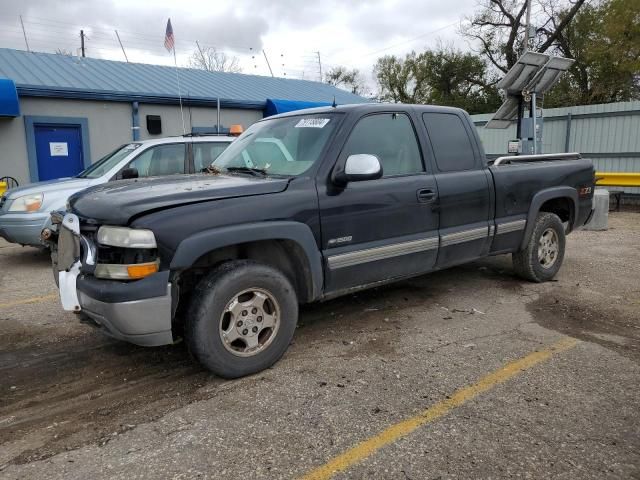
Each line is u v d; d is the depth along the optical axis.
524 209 5.57
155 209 3.24
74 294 3.54
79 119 13.49
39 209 7.19
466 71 39.09
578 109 15.00
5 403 3.38
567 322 4.76
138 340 3.28
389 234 4.35
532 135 11.41
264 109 16.59
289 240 3.72
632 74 27.84
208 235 3.31
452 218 4.84
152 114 14.60
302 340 4.35
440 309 5.13
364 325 4.70
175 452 2.77
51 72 14.24
